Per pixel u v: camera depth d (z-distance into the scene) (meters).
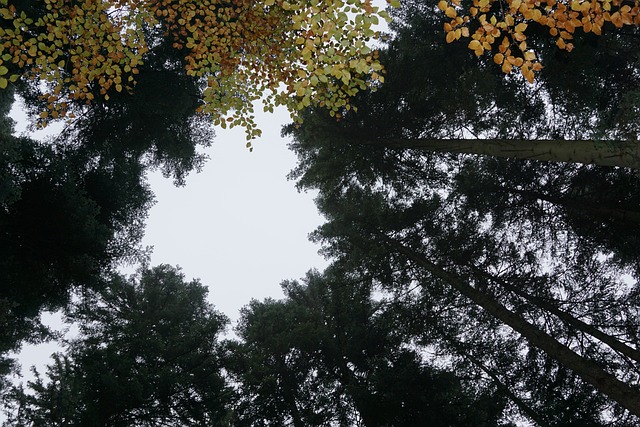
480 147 9.45
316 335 16.58
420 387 14.03
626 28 8.92
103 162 14.85
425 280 13.67
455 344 14.34
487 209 13.14
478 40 3.56
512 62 3.52
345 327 17.17
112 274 14.87
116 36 6.14
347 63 5.75
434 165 14.34
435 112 12.46
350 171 15.19
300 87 4.89
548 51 9.61
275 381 16.48
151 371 14.71
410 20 13.23
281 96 6.77
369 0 4.27
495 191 12.72
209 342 16.41
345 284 14.88
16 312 13.44
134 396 12.55
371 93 12.34
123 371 13.22
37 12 9.26
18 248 11.86
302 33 5.99
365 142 13.23
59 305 15.05
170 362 15.68
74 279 12.84
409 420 13.82
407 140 12.06
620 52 9.35
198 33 6.91
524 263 13.09
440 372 14.00
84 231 11.88
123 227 15.60
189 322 19.16
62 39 6.20
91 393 12.40
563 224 12.62
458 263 13.19
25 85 11.88
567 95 10.01
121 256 14.69
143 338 16.17
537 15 3.56
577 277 12.53
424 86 12.59
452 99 11.23
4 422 16.59
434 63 12.20
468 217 13.36
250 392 16.67
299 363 17.69
